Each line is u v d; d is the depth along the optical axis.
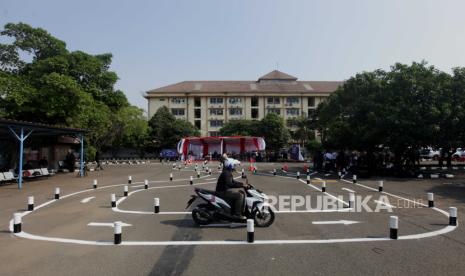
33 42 27.81
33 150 27.08
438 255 6.22
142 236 7.79
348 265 5.72
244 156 48.44
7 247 6.98
